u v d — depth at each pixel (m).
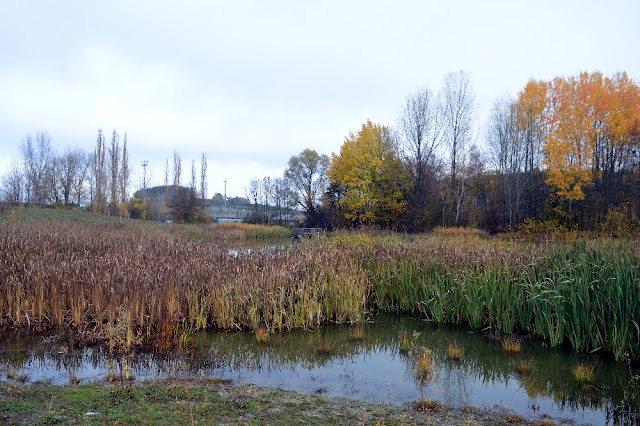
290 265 9.75
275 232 39.38
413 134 35.69
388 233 25.73
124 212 48.72
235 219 68.50
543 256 9.06
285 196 60.69
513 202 32.81
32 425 3.75
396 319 9.58
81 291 7.86
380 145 35.12
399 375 6.11
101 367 5.87
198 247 12.66
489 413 4.84
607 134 27.70
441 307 9.16
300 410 4.60
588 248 8.42
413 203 32.56
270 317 8.42
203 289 8.70
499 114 36.88
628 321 6.71
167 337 7.01
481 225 32.47
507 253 10.11
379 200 33.19
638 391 5.62
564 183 27.14
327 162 60.59
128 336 6.65
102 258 9.70
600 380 6.02
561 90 31.06
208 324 8.58
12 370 5.63
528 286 8.47
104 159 49.72
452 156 34.91
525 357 7.00
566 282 7.49
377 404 4.96
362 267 11.23
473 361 6.82
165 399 4.62
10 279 7.95
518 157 34.00
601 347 7.18
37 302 7.88
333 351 7.25
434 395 5.35
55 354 6.39
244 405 4.60
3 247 10.21
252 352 7.03
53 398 4.53
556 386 5.79
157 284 8.05
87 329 7.52
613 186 26.91
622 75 30.17
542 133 32.44
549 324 7.59
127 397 4.62
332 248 11.95
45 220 25.62
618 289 6.82
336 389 5.46
